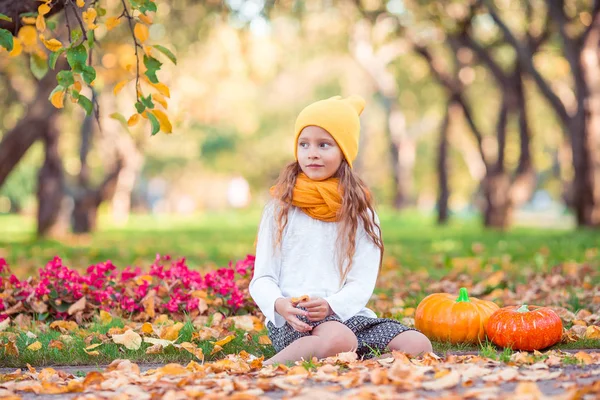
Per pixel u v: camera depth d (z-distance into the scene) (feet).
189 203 178.70
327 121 12.34
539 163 106.01
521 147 61.41
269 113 130.11
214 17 45.24
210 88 60.23
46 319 16.67
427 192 166.71
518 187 62.28
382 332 12.03
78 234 62.44
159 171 136.87
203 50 53.98
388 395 8.59
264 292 11.93
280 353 11.48
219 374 10.56
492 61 57.67
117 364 11.60
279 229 12.32
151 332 14.24
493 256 31.89
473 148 103.91
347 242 12.16
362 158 125.70
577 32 51.52
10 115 60.13
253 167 141.28
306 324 11.44
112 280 17.63
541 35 53.83
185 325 14.56
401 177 102.42
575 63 48.60
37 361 12.78
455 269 26.08
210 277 17.42
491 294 19.62
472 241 44.73
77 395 9.61
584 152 49.93
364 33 70.18
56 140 56.44
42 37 13.24
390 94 79.56
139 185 158.40
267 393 9.31
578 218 51.24
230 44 54.65
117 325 15.31
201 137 120.47
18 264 31.37
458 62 62.08
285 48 77.41
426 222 81.87
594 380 9.20
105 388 9.84
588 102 48.88
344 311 11.83
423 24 51.67
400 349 11.78
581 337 14.01
